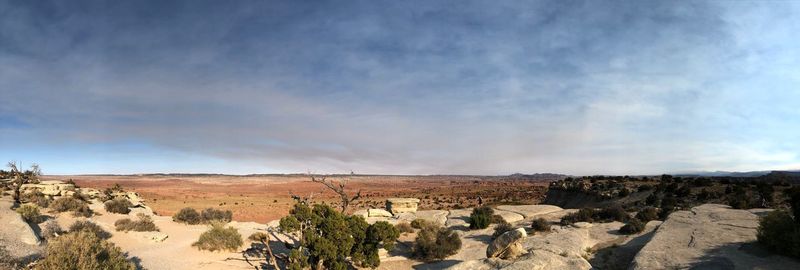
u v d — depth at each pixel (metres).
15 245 23.00
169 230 39.19
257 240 33.81
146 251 29.14
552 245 25.14
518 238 21.78
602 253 23.86
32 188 45.00
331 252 23.64
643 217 34.19
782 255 16.39
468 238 33.81
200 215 46.12
